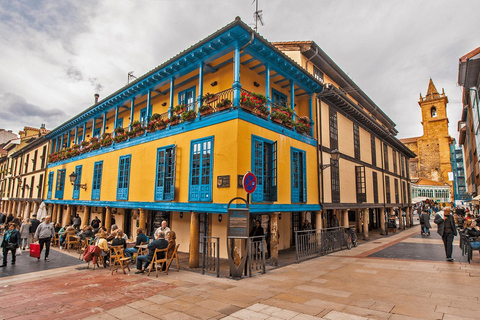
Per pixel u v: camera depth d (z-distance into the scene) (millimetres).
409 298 5770
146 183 12617
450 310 5023
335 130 15742
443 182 63969
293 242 15000
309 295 6164
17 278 8172
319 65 17188
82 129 21844
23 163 30812
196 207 10023
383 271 8398
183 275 8477
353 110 17062
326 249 12172
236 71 9773
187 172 10734
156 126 12578
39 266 9922
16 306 5711
